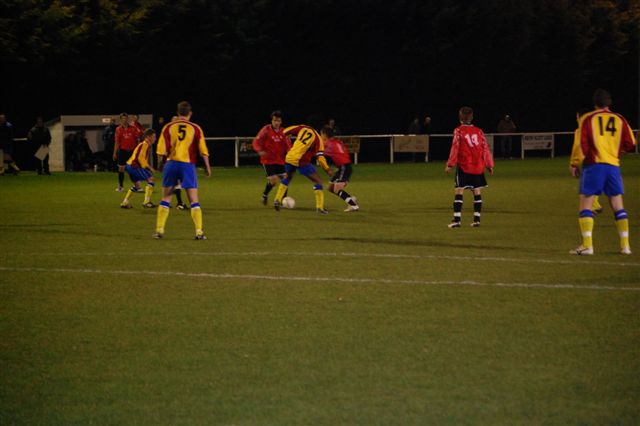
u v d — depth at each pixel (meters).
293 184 64.31
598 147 28.20
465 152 36.09
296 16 108.31
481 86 121.00
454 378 15.52
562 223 38.09
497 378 15.52
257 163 93.06
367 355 16.97
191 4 100.38
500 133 102.94
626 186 59.16
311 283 23.95
